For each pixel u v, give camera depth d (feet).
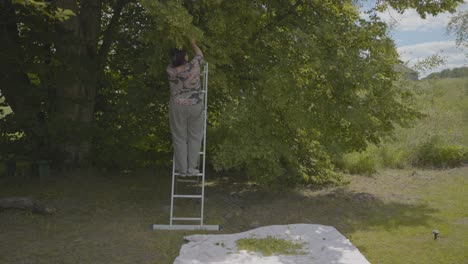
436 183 31.01
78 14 29.27
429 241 18.83
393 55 26.99
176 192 27.91
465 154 37.73
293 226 19.74
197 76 19.49
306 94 26.22
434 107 44.68
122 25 31.17
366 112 25.64
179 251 17.02
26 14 26.30
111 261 16.24
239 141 25.12
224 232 20.26
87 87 30.68
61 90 29.66
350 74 23.79
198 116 19.71
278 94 24.76
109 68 32.45
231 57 27.94
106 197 26.13
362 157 35.53
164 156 34.32
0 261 15.92
